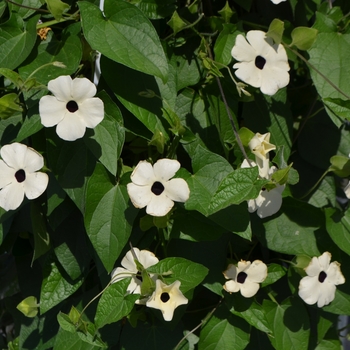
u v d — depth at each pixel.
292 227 0.97
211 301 0.98
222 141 0.93
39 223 0.94
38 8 0.94
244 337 0.95
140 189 0.88
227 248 0.95
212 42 0.96
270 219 0.97
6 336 1.13
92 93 0.87
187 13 0.95
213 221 0.92
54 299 0.96
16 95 0.90
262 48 0.91
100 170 0.89
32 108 0.90
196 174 0.91
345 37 0.95
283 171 0.89
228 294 0.95
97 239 0.89
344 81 0.93
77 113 0.87
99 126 0.89
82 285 0.99
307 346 0.97
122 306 0.88
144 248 0.93
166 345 0.96
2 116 0.91
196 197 0.90
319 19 0.94
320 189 1.00
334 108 0.92
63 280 0.97
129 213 0.89
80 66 0.92
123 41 0.88
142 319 0.96
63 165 0.90
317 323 0.99
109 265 0.89
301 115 1.02
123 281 0.89
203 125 0.94
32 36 0.90
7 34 0.91
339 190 1.04
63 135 0.87
